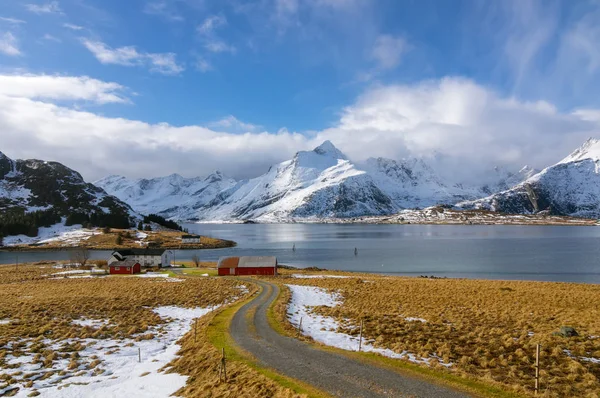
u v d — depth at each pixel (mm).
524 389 19875
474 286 62438
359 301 51750
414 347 29469
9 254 168750
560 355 27188
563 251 158750
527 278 96312
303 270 106500
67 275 100062
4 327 36781
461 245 195250
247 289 64312
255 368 24031
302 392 20031
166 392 23359
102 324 40188
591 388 21234
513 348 29250
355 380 21516
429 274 105375
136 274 101688
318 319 41094
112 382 25141
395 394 19469
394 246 195375
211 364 26016
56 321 40000
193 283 72812
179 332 38062
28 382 24547
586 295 51094
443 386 20438
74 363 27812
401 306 47281
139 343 34062
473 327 35844
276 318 39094
